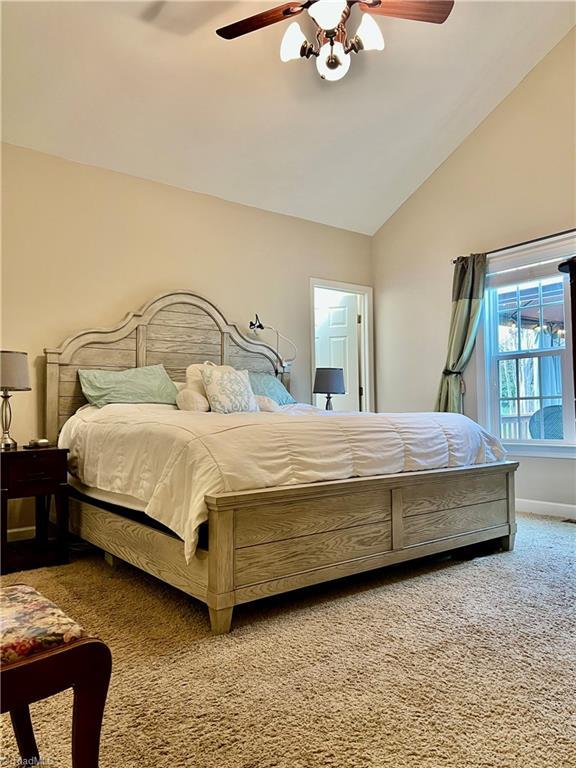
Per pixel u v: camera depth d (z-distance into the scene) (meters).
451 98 4.32
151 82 3.47
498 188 4.53
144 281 4.12
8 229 3.53
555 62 4.13
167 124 3.80
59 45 3.09
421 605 2.25
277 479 2.18
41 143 3.64
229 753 1.26
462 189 4.84
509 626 2.02
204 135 3.98
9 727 1.42
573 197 4.03
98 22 3.03
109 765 1.22
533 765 1.22
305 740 1.31
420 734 1.33
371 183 5.02
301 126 4.16
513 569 2.75
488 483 3.05
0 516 2.83
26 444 3.49
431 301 5.12
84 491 3.07
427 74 4.03
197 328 4.28
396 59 3.83
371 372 5.65
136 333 3.96
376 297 5.71
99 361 3.77
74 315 3.77
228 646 1.85
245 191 4.63
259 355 4.65
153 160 4.05
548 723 1.39
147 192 4.18
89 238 3.87
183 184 4.34
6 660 0.94
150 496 2.31
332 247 5.41
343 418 2.62
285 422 2.39
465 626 2.02
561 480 4.06
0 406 3.45
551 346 4.18
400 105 4.24
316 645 1.85
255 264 4.81
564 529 3.64
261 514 2.08
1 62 3.08
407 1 2.53
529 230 4.30
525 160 4.34
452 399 4.70
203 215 4.49
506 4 3.66
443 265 5.01
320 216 5.24
